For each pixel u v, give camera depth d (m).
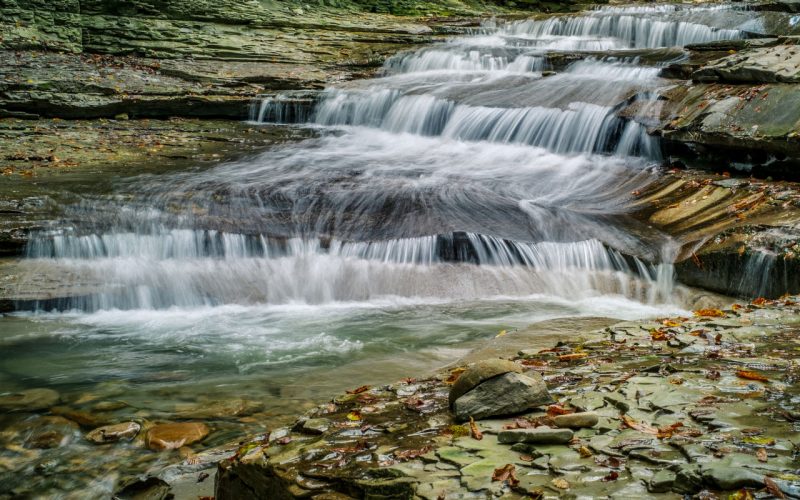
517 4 26.34
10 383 6.04
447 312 8.09
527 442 3.41
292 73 17.38
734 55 12.57
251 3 20.52
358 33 20.39
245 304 8.37
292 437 3.88
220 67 17.38
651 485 2.87
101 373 6.28
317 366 6.43
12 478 4.53
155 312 8.16
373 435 3.76
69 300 7.97
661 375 4.33
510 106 13.80
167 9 19.06
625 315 8.02
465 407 3.82
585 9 25.67
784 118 10.21
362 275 8.73
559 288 8.78
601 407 3.82
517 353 5.46
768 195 9.28
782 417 3.48
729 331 5.50
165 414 5.36
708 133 10.77
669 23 19.36
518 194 10.91
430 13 24.09
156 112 15.53
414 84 16.05
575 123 12.77
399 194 10.61
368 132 15.07
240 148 13.58
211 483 4.34
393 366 6.32
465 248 9.02
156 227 9.04
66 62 16.67
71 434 5.07
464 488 3.01
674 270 8.73
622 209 10.34
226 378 6.12
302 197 10.43
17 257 8.55
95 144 13.14
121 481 4.48
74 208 9.44
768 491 2.71
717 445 3.15
